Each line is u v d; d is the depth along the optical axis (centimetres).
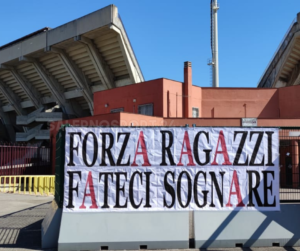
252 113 3067
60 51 3900
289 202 763
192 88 2959
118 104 2988
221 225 715
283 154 1341
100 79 4078
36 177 1938
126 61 3662
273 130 761
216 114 3062
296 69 4291
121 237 692
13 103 5378
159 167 739
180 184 737
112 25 3244
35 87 4950
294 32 3584
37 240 765
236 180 745
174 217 719
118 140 742
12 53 4353
